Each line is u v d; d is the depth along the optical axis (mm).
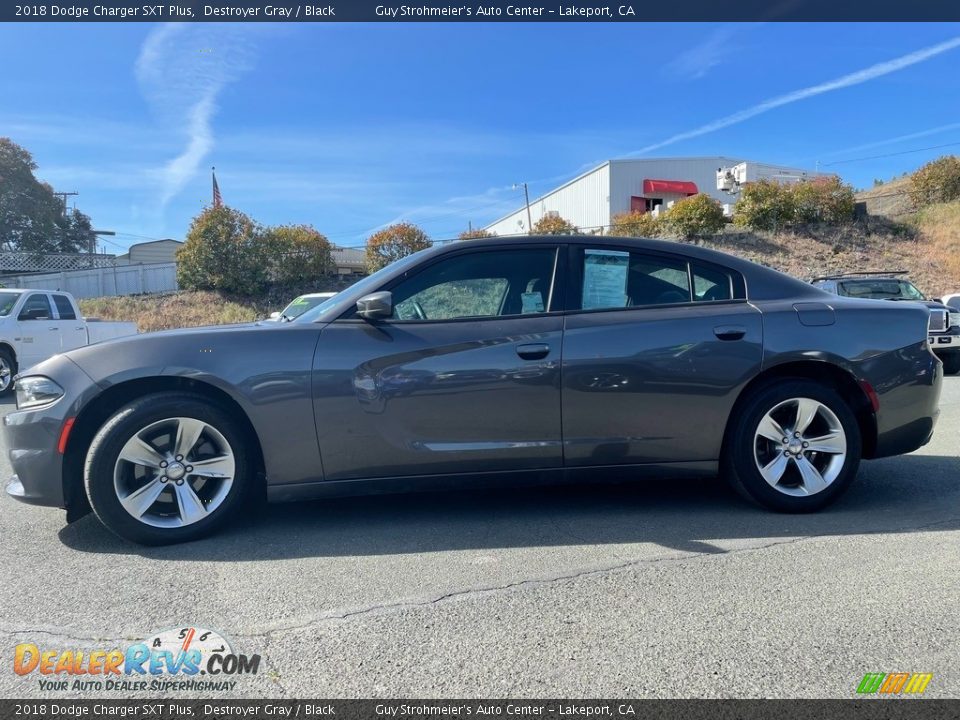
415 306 3818
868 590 2916
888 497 4266
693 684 2258
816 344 3852
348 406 3592
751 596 2873
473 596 2912
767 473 3879
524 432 3723
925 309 4094
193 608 2840
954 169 27625
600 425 3762
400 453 3652
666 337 3789
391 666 2387
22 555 3455
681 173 36875
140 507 3504
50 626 2705
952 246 23188
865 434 4059
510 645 2506
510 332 3740
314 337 3652
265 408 3551
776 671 2322
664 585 2992
